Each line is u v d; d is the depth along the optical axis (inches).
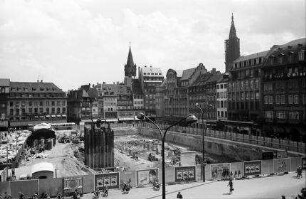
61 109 5890.8
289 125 3061.0
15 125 5472.4
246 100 3794.3
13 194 1568.7
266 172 1966.0
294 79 3043.8
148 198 1541.6
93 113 6279.5
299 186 1652.3
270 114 3353.8
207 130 3550.7
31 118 5659.5
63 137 4183.1
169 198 1520.7
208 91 4645.7
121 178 1755.7
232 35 5684.1
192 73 5310.0
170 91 5880.9
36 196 1560.0
